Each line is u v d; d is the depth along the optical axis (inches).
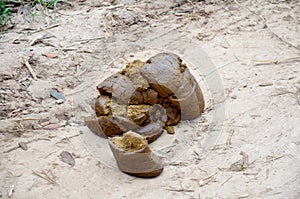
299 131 158.1
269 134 157.9
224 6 239.6
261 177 141.4
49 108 173.5
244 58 198.8
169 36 212.7
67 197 136.3
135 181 141.5
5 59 197.3
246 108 169.9
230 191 136.9
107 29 220.5
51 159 149.6
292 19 227.9
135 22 226.1
